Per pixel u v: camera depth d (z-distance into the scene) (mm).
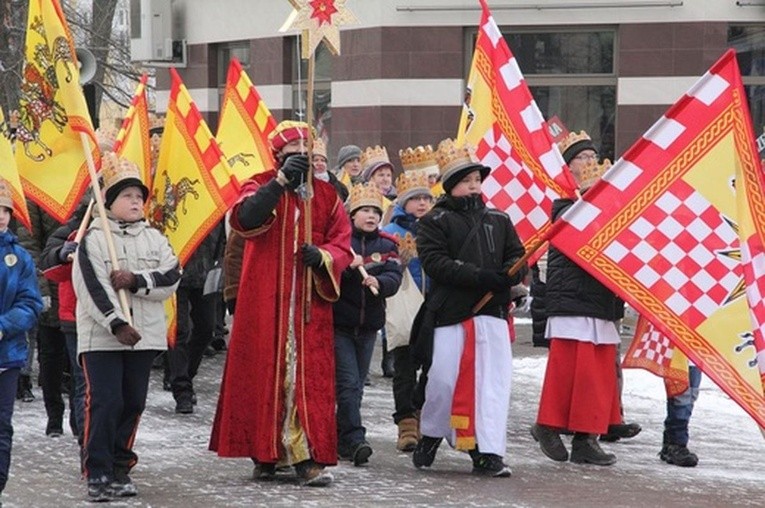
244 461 13438
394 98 29281
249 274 12148
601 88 28594
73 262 11500
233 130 17344
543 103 28891
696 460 13875
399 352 14148
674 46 27922
